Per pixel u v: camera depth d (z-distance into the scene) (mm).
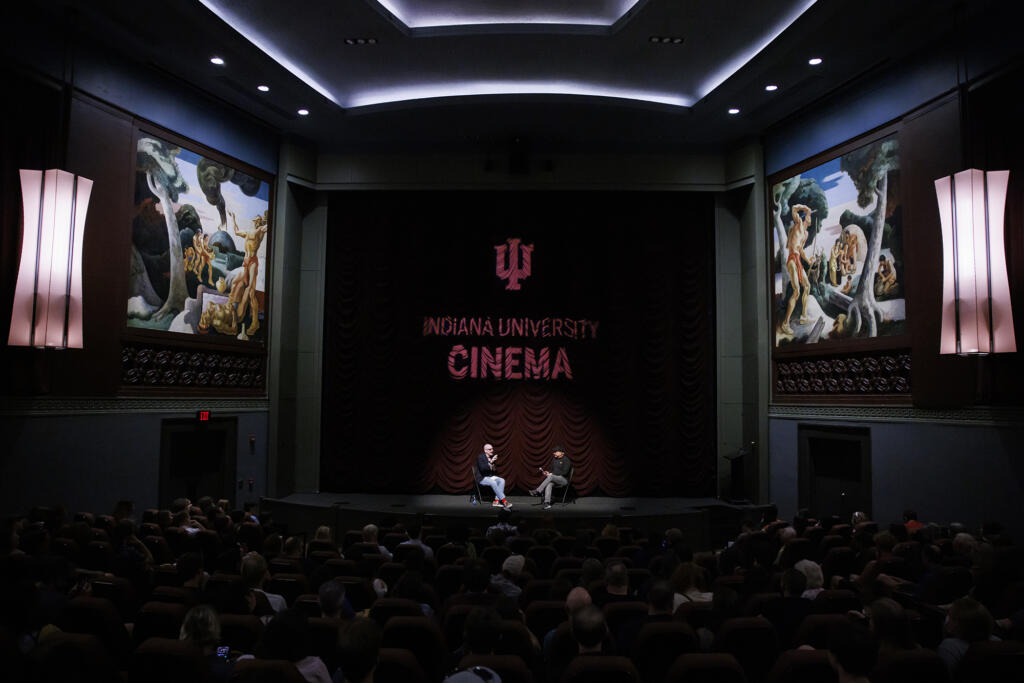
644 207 15258
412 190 15062
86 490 10109
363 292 15266
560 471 13914
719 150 14906
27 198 8836
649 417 14938
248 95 12641
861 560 6949
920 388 10344
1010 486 8992
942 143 10117
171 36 10445
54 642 3025
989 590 5301
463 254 15352
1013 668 3104
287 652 3227
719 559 6793
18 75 9266
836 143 12273
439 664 3857
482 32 11125
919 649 3150
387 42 11438
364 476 14953
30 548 6230
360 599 5266
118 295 10750
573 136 14695
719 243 14930
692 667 3125
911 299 10562
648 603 4812
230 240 13195
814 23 9852
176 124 11977
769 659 3857
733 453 14516
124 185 10914
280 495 14133
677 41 11305
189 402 12164
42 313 8773
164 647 3113
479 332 15227
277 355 14172
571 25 11117
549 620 4840
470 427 15117
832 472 12547
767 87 12039
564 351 15211
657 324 15055
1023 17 8859
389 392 15086
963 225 8773
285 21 10781
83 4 9516
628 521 12172
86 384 10180
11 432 9047
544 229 15398
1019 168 9172
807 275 12922
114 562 5543
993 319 8539
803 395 13078
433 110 13383
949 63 10047
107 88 10648
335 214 15391
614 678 3062
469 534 8336
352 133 14625
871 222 11461
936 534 8312
